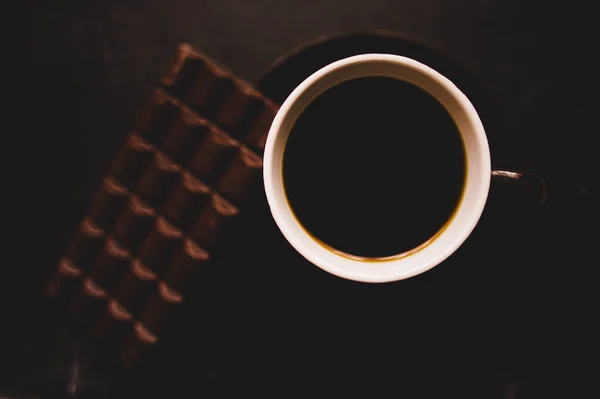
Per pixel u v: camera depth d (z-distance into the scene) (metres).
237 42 0.50
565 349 0.49
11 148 0.52
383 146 0.44
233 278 0.49
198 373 0.49
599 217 0.50
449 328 0.48
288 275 0.46
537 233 0.50
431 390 0.49
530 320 0.49
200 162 0.46
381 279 0.41
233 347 0.49
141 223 0.47
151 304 0.47
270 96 0.45
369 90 0.44
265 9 0.50
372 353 0.48
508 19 0.50
